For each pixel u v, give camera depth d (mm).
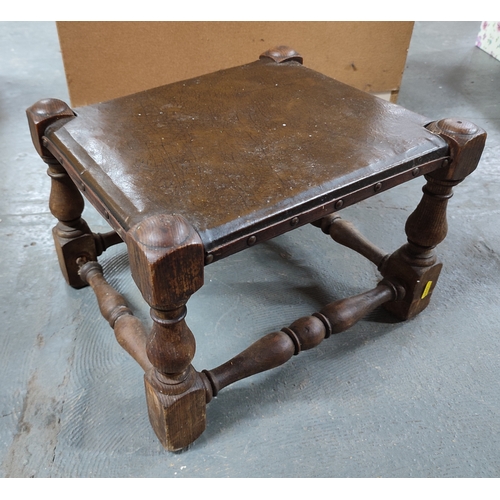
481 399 880
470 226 1305
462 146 767
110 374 901
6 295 1052
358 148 748
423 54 2330
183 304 615
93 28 1421
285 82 951
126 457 780
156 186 656
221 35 1490
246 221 613
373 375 915
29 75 2029
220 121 811
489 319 1036
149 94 902
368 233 1271
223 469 770
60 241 983
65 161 754
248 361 797
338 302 901
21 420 824
